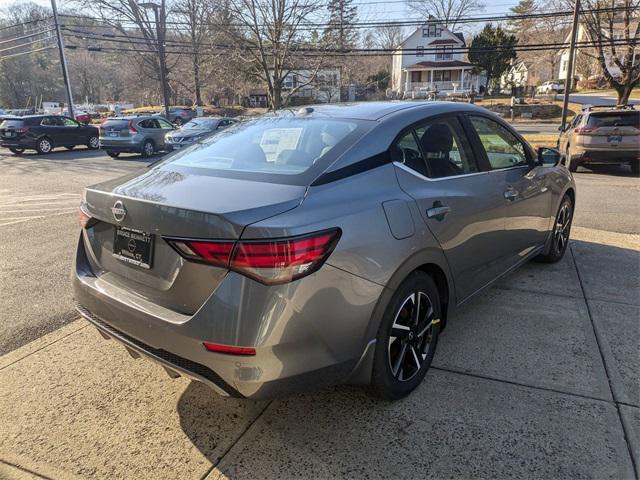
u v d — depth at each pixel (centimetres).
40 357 336
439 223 284
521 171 393
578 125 1223
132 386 302
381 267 243
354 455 240
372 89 5316
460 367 312
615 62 2338
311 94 4388
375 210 246
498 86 5103
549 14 2430
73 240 625
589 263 500
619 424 256
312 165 255
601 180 1102
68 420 271
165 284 231
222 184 247
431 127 313
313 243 214
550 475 224
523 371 306
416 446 245
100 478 230
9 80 7425
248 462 238
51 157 1866
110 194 253
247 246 205
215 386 221
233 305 207
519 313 385
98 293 260
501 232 359
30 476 232
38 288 459
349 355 236
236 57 2745
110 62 6738
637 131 1140
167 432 260
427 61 5453
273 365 212
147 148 1830
